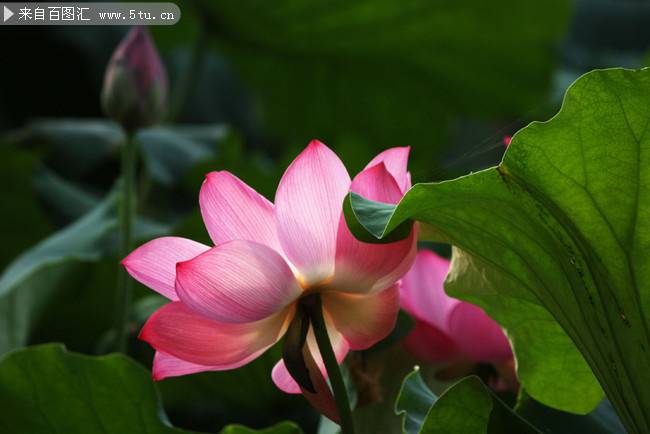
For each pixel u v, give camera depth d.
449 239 1.65
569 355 1.71
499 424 1.62
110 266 2.43
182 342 1.62
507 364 1.81
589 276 1.59
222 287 1.60
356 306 1.65
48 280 2.32
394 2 3.62
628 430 1.62
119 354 1.80
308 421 2.22
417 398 1.71
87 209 3.22
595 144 1.55
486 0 3.69
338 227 1.61
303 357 1.63
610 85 1.53
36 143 3.36
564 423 1.73
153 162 3.17
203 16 3.72
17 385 1.80
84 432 1.81
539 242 1.61
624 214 1.57
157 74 2.22
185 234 2.46
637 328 1.59
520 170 1.56
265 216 1.63
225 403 2.23
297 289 1.62
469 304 1.78
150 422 1.81
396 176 1.67
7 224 3.17
